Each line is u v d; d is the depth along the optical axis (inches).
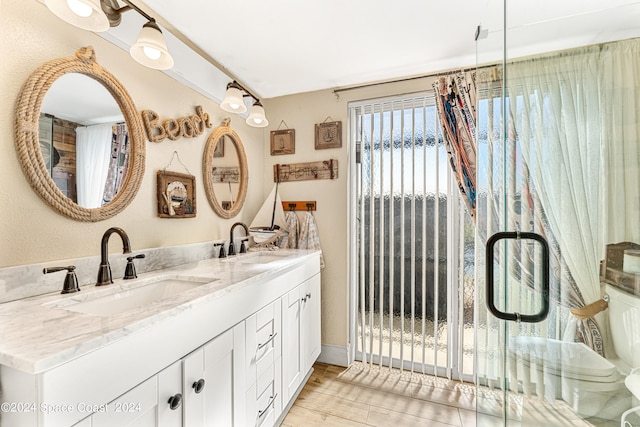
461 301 73.0
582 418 30.8
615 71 28.5
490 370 49.0
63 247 39.8
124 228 48.4
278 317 57.9
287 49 66.2
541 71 32.6
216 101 70.9
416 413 62.5
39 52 37.0
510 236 35.6
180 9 52.4
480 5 51.6
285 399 60.3
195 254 62.7
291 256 70.6
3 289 33.1
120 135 47.2
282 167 91.6
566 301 31.3
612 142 28.6
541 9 32.6
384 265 81.2
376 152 82.7
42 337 23.9
